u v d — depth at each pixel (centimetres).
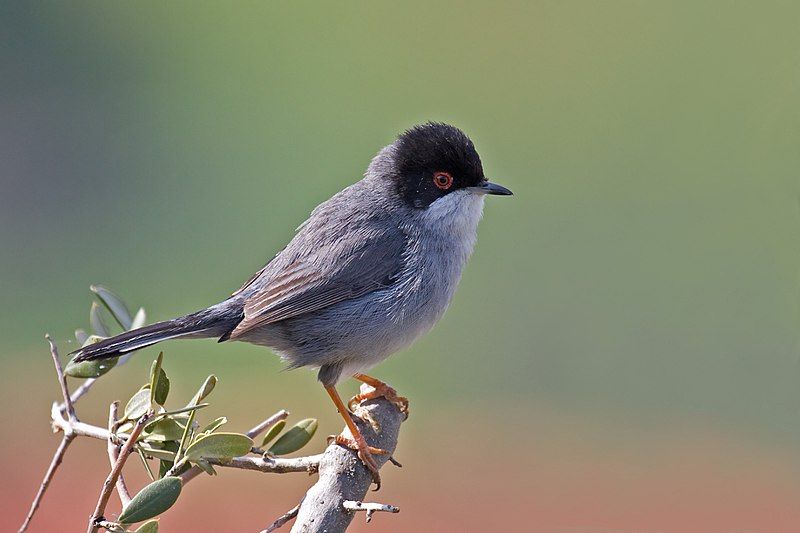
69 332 1421
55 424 504
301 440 530
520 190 1775
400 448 1281
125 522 442
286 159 1852
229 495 1087
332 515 492
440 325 1523
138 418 482
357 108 1991
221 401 1266
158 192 1752
